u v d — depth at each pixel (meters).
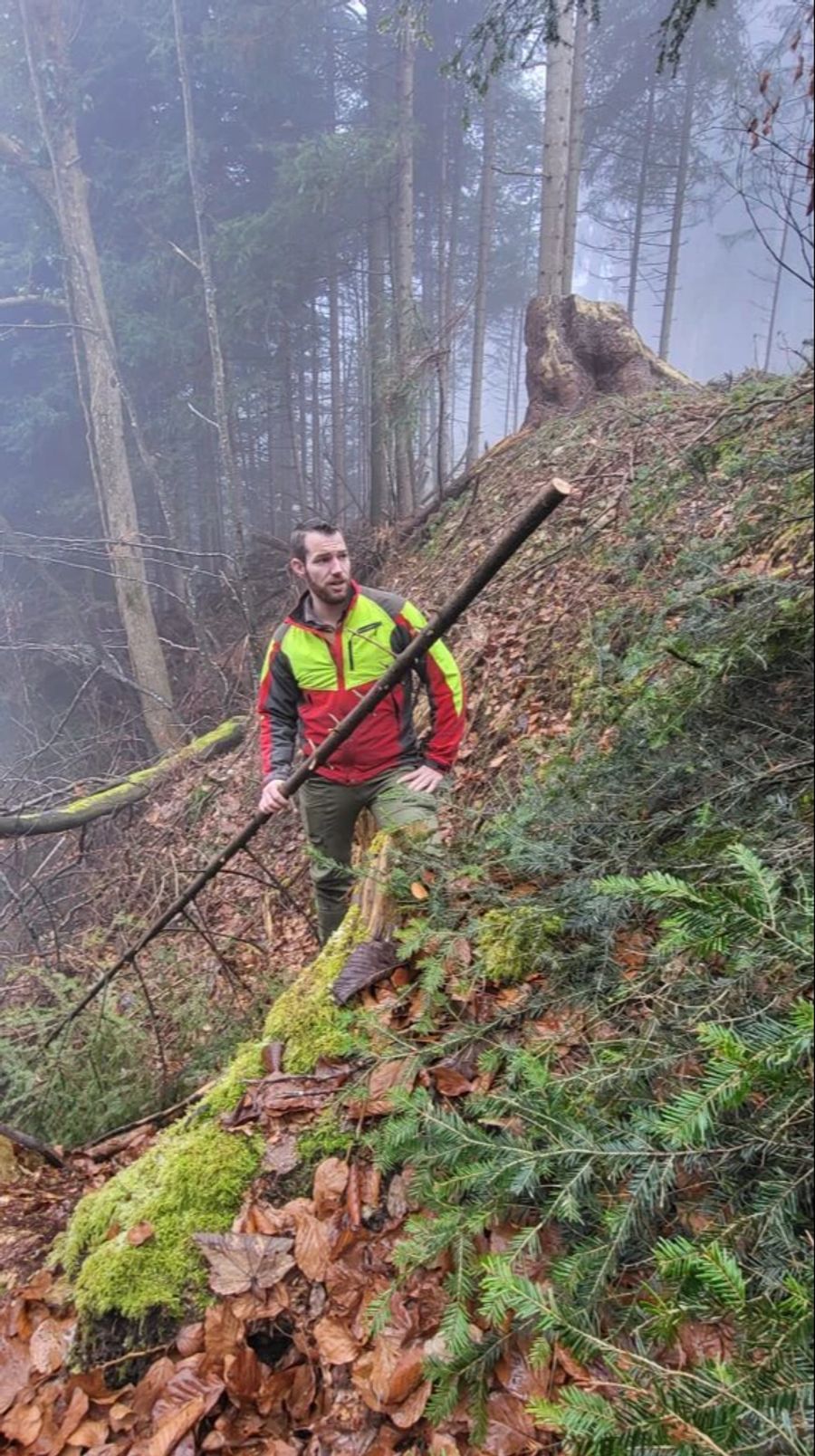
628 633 3.83
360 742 3.02
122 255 13.84
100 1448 1.58
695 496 4.36
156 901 5.49
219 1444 1.53
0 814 6.50
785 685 2.21
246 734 8.20
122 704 12.07
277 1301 1.70
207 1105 2.19
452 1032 1.97
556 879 2.27
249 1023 3.62
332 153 11.84
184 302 13.01
